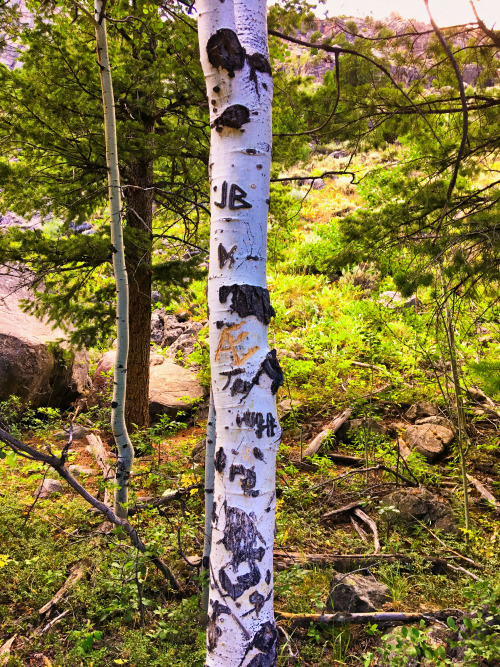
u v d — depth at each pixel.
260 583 2.50
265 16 2.77
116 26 6.85
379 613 3.77
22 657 3.57
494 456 6.66
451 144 5.22
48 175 6.74
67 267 7.36
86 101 6.23
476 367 3.24
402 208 5.43
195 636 3.68
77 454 7.48
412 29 4.93
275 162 7.07
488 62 5.02
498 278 4.57
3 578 4.30
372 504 5.55
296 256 14.48
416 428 7.07
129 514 4.90
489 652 3.07
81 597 3.99
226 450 2.56
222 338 2.58
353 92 5.21
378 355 9.06
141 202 7.54
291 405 7.81
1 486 5.87
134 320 7.60
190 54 6.39
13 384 8.47
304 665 3.47
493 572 4.41
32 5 6.73
